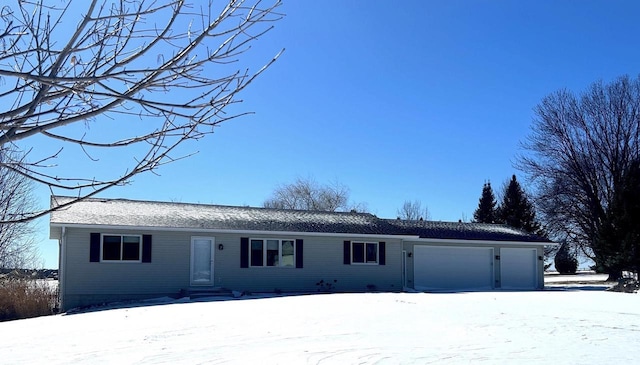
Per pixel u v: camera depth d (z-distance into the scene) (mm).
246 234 25156
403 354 9586
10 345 10852
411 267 29969
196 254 24203
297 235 26266
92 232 22141
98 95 2986
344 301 18594
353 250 27578
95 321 14875
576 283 38438
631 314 15688
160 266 23312
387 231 28750
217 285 24406
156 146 3322
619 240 32625
